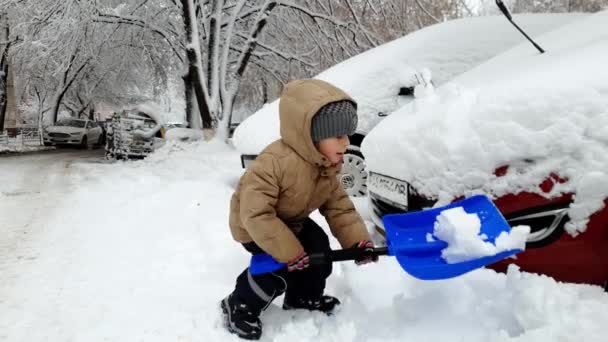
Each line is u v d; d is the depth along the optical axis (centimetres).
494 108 208
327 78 489
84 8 1120
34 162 1070
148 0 1362
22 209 476
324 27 1347
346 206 200
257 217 174
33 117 3716
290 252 174
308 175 179
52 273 284
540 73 214
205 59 1303
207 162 815
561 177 188
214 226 353
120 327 211
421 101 266
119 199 509
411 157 239
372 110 441
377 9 1298
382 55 477
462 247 171
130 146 1052
